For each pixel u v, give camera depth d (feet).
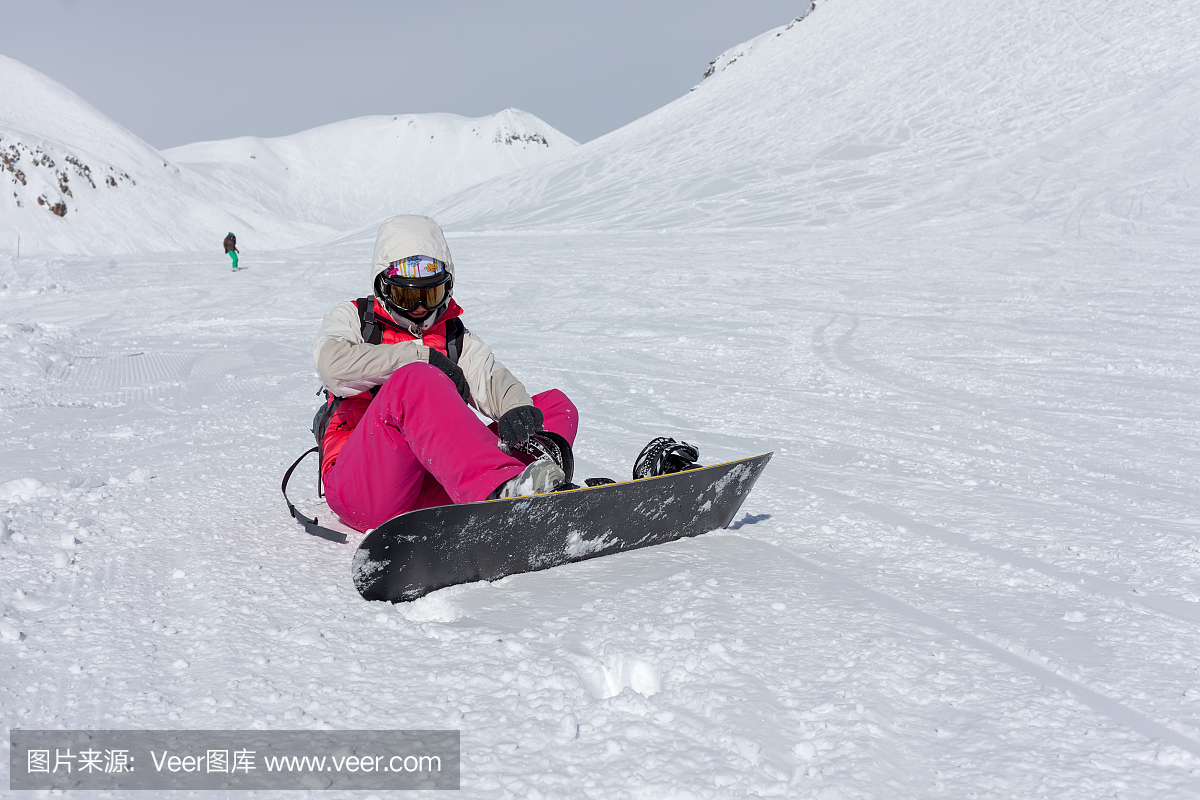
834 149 94.12
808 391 17.30
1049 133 79.82
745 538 7.40
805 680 4.47
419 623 5.21
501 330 28.40
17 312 37.04
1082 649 5.06
